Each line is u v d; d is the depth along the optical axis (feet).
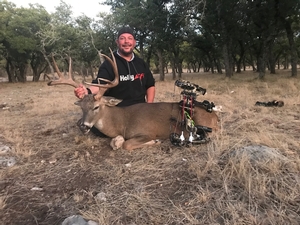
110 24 89.15
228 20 66.59
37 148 15.20
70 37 105.29
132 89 16.80
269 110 20.93
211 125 15.23
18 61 106.01
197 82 58.29
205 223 7.88
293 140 13.09
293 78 58.75
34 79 120.16
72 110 27.02
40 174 11.89
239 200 8.77
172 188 9.96
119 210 8.83
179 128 14.42
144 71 17.37
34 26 99.71
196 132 14.23
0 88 74.43
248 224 7.63
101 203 9.25
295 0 52.08
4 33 88.02
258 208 8.27
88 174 11.57
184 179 10.46
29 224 8.55
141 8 70.38
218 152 12.07
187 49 152.46
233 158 10.86
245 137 13.91
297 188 8.99
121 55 16.52
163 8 69.97
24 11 99.30
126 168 11.76
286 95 29.12
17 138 16.81
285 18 62.39
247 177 9.62
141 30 78.89
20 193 10.37
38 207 9.39
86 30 101.76
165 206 8.87
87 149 14.42
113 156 13.23
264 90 35.55
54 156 13.83
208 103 15.12
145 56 120.78
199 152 12.78
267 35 58.95
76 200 9.61
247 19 66.44
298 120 17.37
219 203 8.65
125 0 81.76
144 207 8.86
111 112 14.65
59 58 112.06
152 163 12.11
